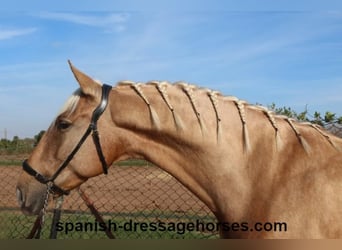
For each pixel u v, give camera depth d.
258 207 2.64
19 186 2.96
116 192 8.22
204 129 2.76
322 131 2.80
